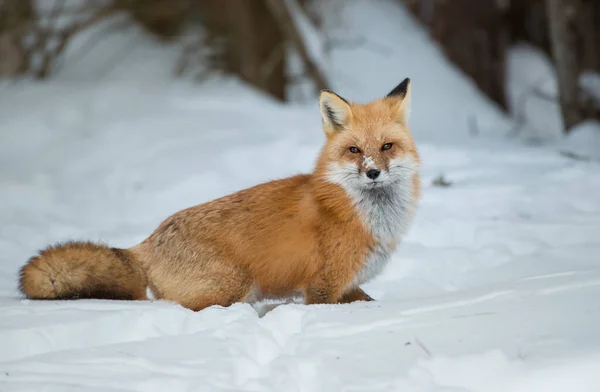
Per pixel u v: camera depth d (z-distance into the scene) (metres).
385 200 8.72
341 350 6.52
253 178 16.47
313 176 8.84
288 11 23.94
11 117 21.61
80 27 27.00
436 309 7.34
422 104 25.55
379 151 8.62
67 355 6.49
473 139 20.97
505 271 9.70
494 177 15.02
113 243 12.32
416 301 7.72
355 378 6.02
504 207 13.03
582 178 14.20
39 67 27.67
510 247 10.91
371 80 27.00
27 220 14.95
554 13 22.61
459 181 14.93
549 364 5.83
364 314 7.34
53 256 8.29
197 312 7.75
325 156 8.79
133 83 25.80
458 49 29.05
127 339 7.13
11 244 12.66
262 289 8.84
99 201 16.62
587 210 12.80
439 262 10.41
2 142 20.47
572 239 11.17
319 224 8.55
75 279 8.35
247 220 8.67
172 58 29.22
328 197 8.55
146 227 13.82
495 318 6.87
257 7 26.81
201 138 19.36
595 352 5.89
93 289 8.47
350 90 26.23
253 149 17.88
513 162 16.42
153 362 6.35
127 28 30.33
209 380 6.07
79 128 21.02
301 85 29.34
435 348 6.37
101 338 7.07
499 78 29.09
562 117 23.31
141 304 7.97
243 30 26.61
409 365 6.13
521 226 11.59
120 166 18.25
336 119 8.94
